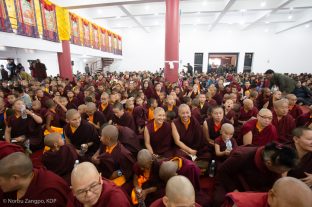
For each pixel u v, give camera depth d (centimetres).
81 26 969
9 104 423
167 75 707
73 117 252
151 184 191
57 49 790
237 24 1409
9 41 542
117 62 1609
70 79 862
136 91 521
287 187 84
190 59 1512
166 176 165
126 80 847
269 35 1388
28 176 125
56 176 141
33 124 305
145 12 1070
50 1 736
